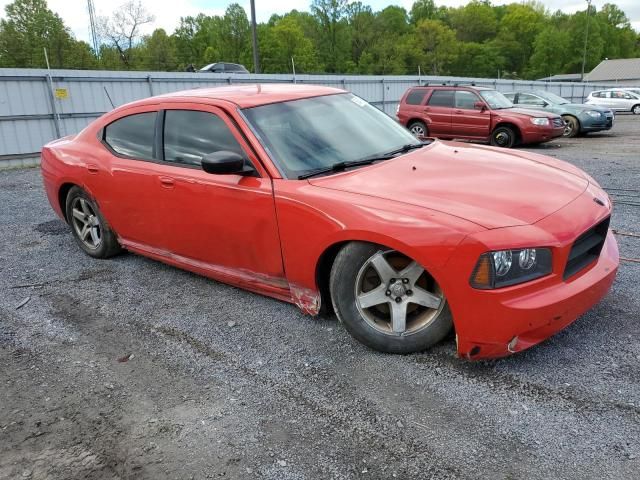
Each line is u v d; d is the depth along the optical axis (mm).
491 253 2568
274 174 3355
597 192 3330
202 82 18844
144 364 3221
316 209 3088
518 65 113188
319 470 2281
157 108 4203
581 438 2355
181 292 4254
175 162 3979
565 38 104938
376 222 2848
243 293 4152
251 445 2459
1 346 3535
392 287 3006
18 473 2377
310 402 2744
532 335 2693
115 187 4422
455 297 2676
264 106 3730
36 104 14789
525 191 3049
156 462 2395
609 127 16594
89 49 59094
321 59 84375
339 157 3541
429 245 2686
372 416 2600
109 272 4812
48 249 5613
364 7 86938
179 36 81625
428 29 92875
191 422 2648
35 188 9664
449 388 2768
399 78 26297
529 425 2457
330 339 3357
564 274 2771
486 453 2309
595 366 2877
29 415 2785
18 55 57062
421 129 15133
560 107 16703
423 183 3148
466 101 14227
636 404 2553
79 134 5125
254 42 27312
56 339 3600
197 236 3881
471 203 2865
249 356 3232
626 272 4168
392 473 2236
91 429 2648
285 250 3314
